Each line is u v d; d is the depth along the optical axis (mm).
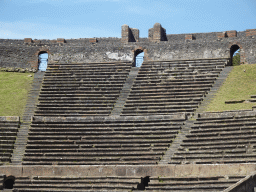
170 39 61406
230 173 31781
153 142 40594
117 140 42094
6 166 37344
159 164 36969
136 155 39375
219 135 38531
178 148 38688
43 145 42625
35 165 39219
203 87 50188
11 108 50656
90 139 43031
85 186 34594
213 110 44406
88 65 58812
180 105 47281
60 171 36562
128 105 49125
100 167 35812
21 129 46062
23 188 36031
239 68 52969
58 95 52938
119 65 58062
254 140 36094
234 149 36188
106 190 33625
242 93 47094
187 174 33281
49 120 46875
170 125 42875
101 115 48688
